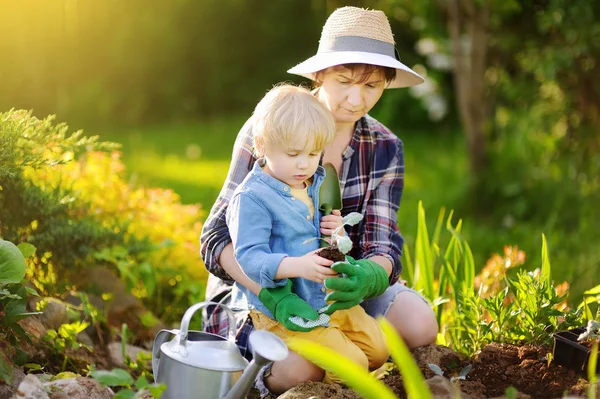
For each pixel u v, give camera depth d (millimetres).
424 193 6863
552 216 5055
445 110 9250
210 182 7109
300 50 11406
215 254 2453
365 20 2549
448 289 3457
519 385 2297
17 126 2730
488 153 6258
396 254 2650
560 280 4199
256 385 2434
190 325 3566
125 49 10555
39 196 3016
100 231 3328
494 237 5480
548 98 6027
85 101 10180
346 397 2234
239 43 11289
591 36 5285
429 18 6430
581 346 2256
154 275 3572
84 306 2951
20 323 2715
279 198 2330
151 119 10922
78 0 9805
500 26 5965
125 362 2889
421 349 2594
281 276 2230
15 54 8227
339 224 2381
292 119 2236
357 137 2693
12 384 2279
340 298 2256
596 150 5711
